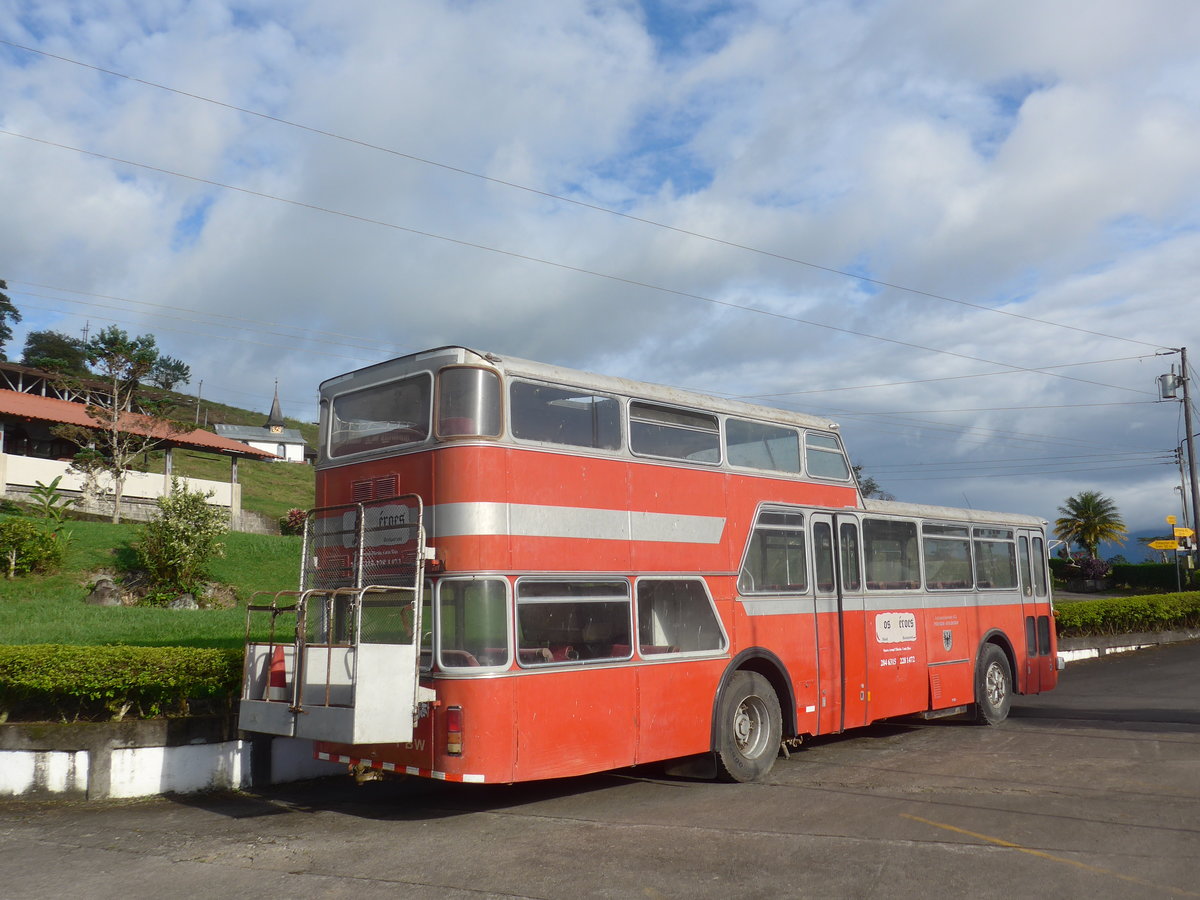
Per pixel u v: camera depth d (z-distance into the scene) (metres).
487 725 7.67
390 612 8.28
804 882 6.29
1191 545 38.22
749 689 10.05
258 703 8.12
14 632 14.80
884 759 11.16
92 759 9.29
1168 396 38.25
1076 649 23.27
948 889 6.10
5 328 83.19
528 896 6.11
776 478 10.90
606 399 9.07
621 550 8.95
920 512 13.15
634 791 9.52
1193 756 10.83
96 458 29.42
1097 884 6.15
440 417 8.15
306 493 65.38
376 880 6.48
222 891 6.29
